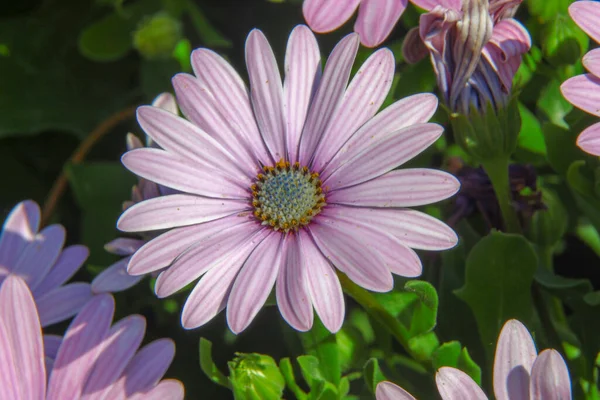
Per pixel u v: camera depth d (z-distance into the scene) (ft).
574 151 1.40
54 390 1.28
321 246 1.28
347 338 1.38
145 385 1.28
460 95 1.34
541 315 1.43
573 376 1.42
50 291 1.37
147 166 1.29
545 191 1.46
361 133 1.30
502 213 1.40
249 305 1.27
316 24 1.34
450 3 1.32
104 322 1.30
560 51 1.40
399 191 1.27
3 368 1.28
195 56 1.31
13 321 1.28
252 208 1.32
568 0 1.45
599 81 1.28
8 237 1.40
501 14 1.33
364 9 1.34
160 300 1.51
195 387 1.51
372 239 1.27
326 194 1.31
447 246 1.26
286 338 1.42
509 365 1.23
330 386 1.32
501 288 1.38
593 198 1.39
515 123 1.34
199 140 1.31
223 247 1.29
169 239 1.28
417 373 1.42
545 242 1.43
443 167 1.50
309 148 1.32
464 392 1.22
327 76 1.31
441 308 1.43
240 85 1.32
